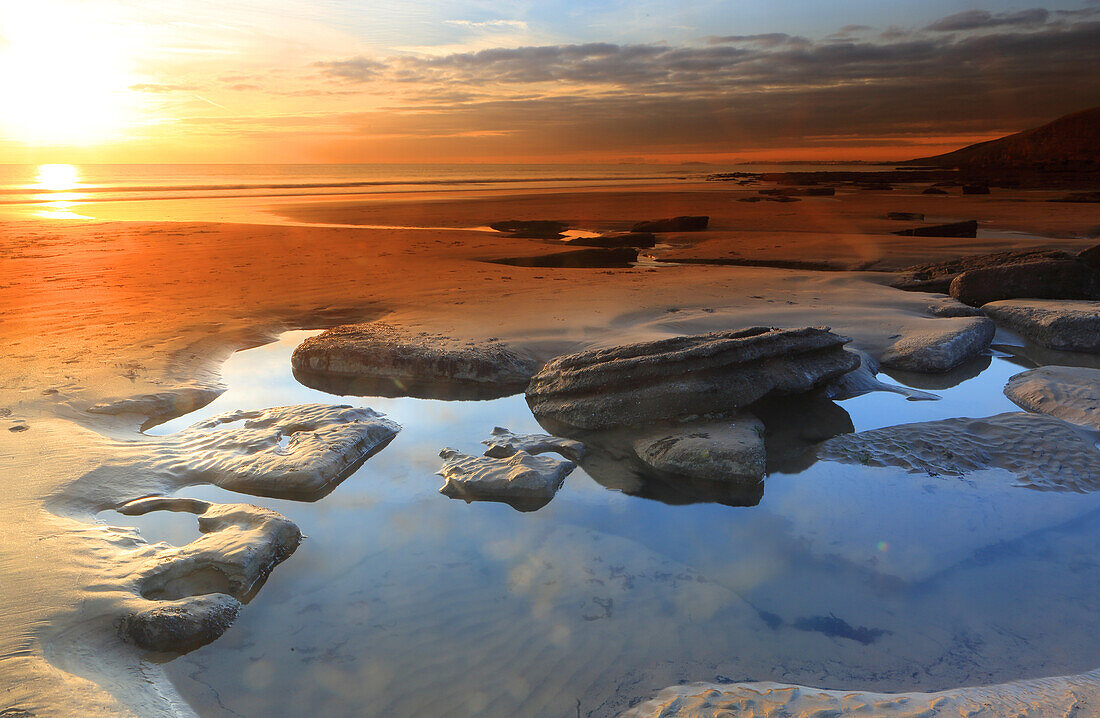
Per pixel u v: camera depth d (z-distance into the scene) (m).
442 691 3.35
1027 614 3.94
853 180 60.03
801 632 3.80
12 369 7.54
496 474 5.54
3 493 4.93
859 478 5.72
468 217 27.30
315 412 6.63
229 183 51.09
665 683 3.41
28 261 15.11
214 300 11.20
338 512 5.16
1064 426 6.34
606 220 26.92
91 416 6.47
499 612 3.97
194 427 6.41
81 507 4.93
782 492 5.52
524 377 8.04
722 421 6.41
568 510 5.25
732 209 31.05
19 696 3.01
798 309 10.44
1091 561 4.49
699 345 6.73
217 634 3.76
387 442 6.43
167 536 4.71
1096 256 13.48
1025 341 9.77
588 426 6.73
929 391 7.82
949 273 13.12
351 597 4.12
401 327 9.37
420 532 4.89
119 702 3.11
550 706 3.26
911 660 3.57
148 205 31.80
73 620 3.61
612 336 8.97
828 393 7.64
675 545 4.74
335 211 29.16
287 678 3.44
